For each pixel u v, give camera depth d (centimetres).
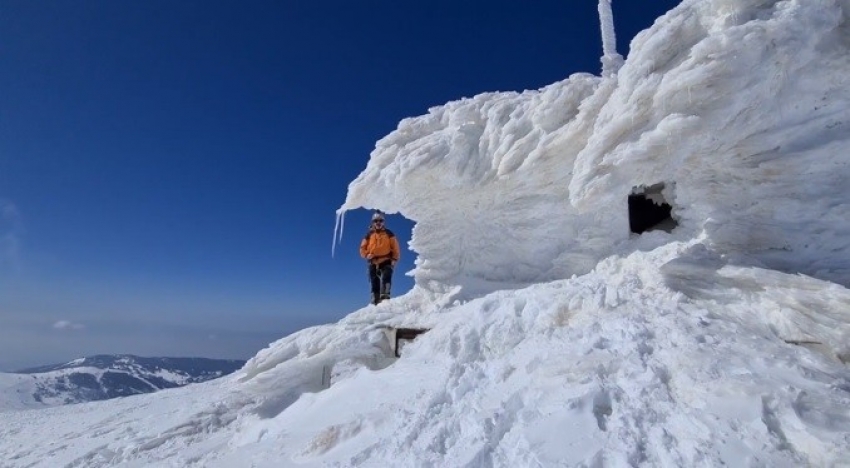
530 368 491
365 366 700
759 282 519
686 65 562
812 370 387
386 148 905
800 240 589
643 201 768
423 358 622
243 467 523
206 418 724
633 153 584
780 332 455
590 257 748
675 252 595
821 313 460
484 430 418
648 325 487
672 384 408
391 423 497
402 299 864
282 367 739
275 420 639
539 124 765
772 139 582
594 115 696
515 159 770
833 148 562
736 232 614
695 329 462
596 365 450
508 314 602
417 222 885
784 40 520
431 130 909
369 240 1013
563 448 371
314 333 789
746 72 540
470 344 584
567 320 555
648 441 359
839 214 570
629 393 409
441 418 471
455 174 817
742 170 613
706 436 345
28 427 1031
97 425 934
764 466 313
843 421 333
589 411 399
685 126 553
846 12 540
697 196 644
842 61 532
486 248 845
